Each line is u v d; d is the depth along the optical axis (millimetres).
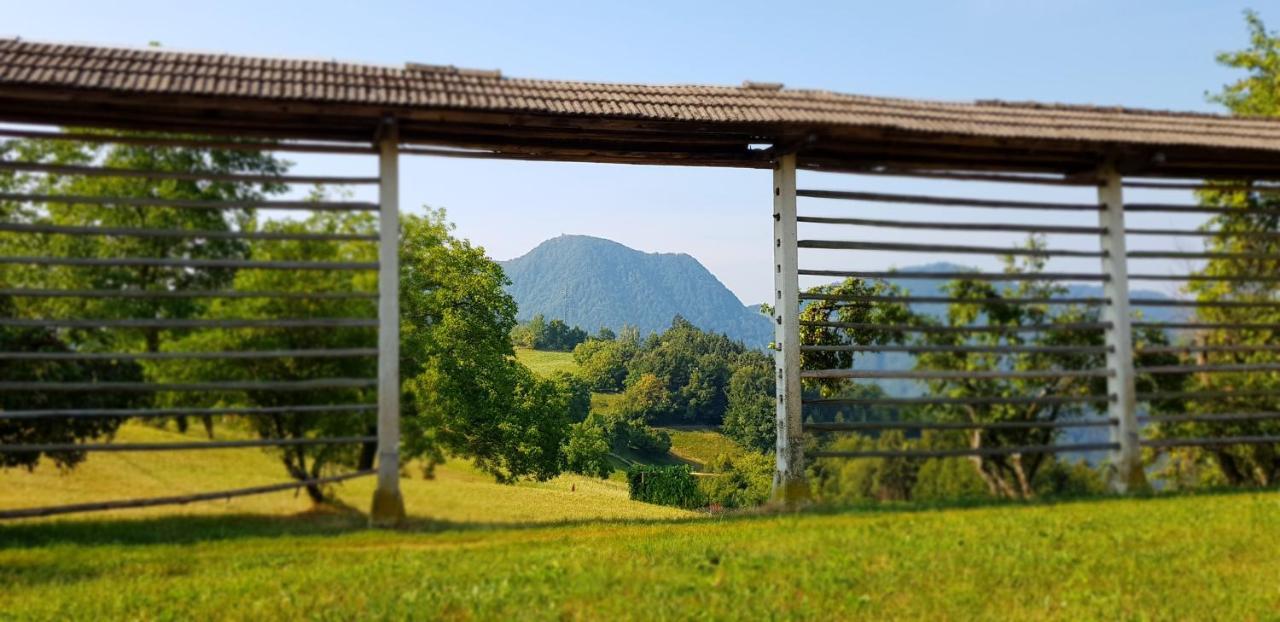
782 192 10227
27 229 8211
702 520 9477
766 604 6086
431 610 5973
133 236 8758
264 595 6367
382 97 8359
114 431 8461
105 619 5848
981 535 8070
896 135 9844
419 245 18719
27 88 7621
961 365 10938
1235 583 6582
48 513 8086
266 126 8914
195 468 8516
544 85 9391
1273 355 11953
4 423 8242
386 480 8680
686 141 10188
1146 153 10719
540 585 6570
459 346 20078
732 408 64438
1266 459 11594
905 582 6621
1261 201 12070
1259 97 16016
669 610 5969
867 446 10492
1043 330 10922
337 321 8672
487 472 21547
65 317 8617
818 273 10305
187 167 8992
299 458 8703
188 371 8680
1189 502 9648
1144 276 11219
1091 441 10867
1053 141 10109
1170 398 11320
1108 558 7234
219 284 8898
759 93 9984
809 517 9172
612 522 9414
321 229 9062
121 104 8398
